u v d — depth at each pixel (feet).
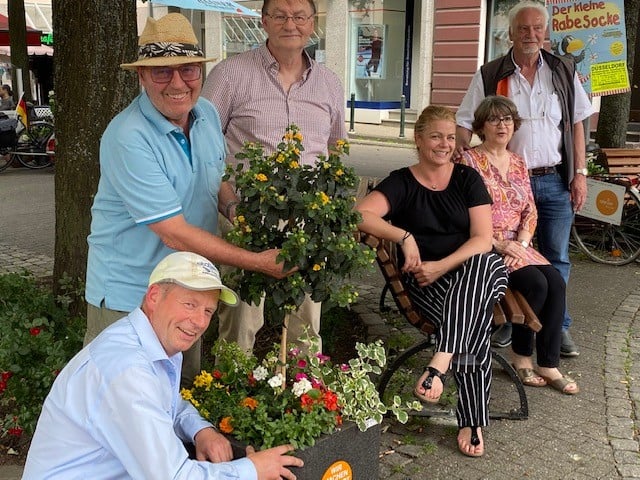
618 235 22.53
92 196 14.99
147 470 6.39
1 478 10.00
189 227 8.40
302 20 11.08
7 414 11.53
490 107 13.56
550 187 14.88
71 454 6.59
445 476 10.47
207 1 33.68
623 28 20.42
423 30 53.83
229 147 11.71
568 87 14.61
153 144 8.36
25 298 13.75
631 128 45.78
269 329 15.70
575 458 10.98
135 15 14.75
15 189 34.24
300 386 8.45
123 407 6.35
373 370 9.31
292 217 8.63
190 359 9.97
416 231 12.39
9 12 43.96
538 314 12.90
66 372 6.68
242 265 8.51
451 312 10.84
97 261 8.96
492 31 51.44
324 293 8.73
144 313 6.95
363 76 62.75
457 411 11.24
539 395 13.07
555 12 20.99
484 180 13.67
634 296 18.76
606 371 14.10
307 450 7.90
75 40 14.42
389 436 11.60
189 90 8.40
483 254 11.44
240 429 8.09
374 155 45.55
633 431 11.78
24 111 38.99
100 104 14.65
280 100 11.49
